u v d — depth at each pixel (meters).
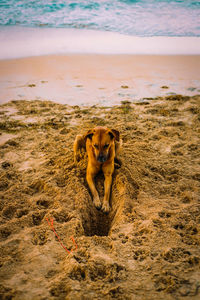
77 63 4.83
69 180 1.96
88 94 3.51
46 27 7.25
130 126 2.74
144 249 1.50
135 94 3.53
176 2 10.14
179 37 6.68
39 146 2.40
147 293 1.31
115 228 1.63
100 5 9.53
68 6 9.26
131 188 1.91
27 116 2.92
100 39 6.45
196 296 1.29
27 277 1.36
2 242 1.53
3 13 8.23
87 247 1.51
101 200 1.93
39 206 1.77
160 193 1.90
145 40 6.45
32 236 1.56
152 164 2.17
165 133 2.63
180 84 3.89
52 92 3.56
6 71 4.30
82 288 1.32
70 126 2.74
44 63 4.78
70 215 1.70
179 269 1.40
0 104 3.18
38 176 2.01
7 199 1.81
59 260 1.45
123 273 1.39
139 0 10.34
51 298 1.28
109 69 4.55
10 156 2.26
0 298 1.28
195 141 2.49
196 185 1.96
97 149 1.84
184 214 1.70
